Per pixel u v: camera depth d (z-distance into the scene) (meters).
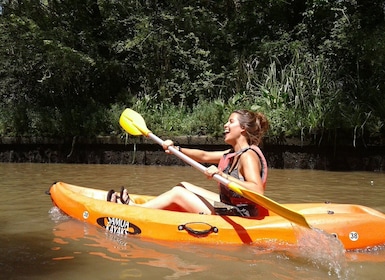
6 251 2.65
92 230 3.16
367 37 8.70
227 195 3.11
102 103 10.06
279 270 2.35
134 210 3.16
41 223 3.36
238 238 2.81
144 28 10.05
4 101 10.84
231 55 10.34
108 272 2.29
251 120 3.08
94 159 8.82
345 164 7.54
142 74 10.62
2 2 10.66
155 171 7.16
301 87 8.45
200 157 3.64
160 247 2.75
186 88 10.02
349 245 2.75
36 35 9.86
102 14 10.77
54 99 10.66
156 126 8.59
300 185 5.53
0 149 9.14
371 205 4.24
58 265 2.40
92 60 9.75
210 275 2.26
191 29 10.59
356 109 7.73
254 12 10.62
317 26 9.99
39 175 6.52
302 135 7.61
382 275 2.30
